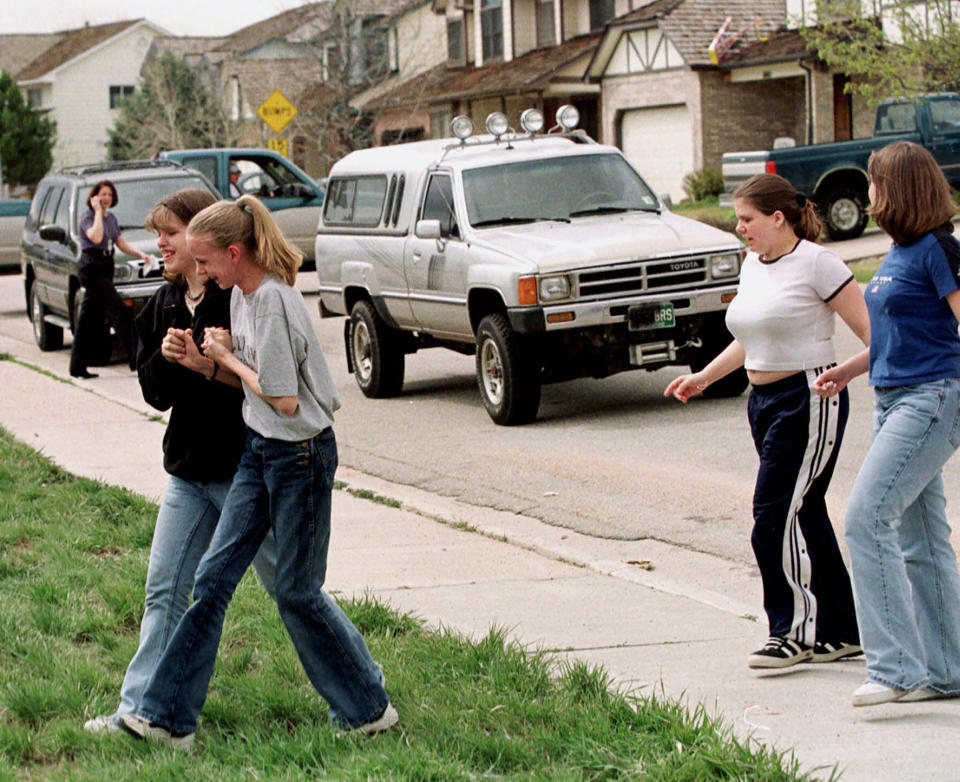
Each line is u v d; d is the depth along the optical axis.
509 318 11.49
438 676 5.28
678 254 11.62
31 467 9.98
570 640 5.93
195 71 57.94
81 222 14.98
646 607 6.50
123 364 16.45
